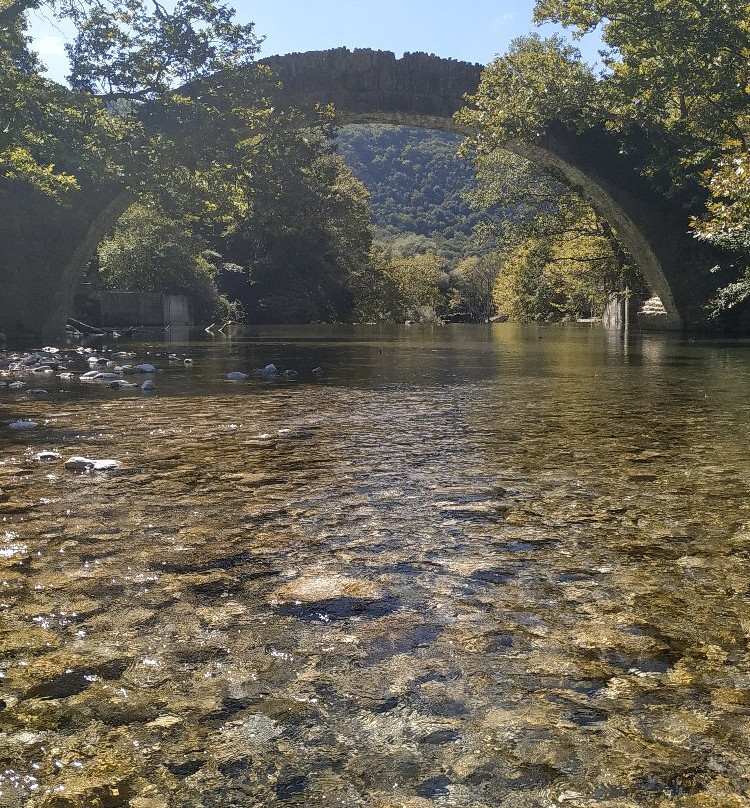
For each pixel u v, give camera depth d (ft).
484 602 5.80
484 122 84.94
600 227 113.80
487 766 3.63
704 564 6.70
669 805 3.34
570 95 80.64
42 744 3.85
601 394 21.48
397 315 244.83
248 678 4.55
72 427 15.51
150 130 72.84
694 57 62.75
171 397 21.36
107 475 10.69
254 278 186.50
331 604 5.77
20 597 5.96
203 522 8.17
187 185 74.02
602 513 8.48
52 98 61.52
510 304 224.33
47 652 4.94
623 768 3.60
